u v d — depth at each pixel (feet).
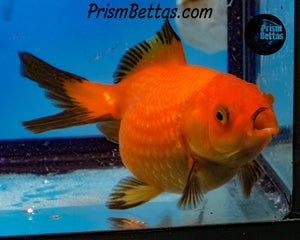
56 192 3.46
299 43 2.86
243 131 2.14
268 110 2.12
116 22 3.76
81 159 4.09
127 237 2.75
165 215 2.92
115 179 3.67
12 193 3.49
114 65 3.83
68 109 2.97
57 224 2.85
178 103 2.42
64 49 3.87
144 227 2.77
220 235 2.80
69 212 3.08
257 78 3.88
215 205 3.05
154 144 2.56
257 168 2.76
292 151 2.93
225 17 3.96
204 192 2.60
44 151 4.13
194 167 2.45
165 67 2.68
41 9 3.86
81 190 3.46
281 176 3.16
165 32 2.69
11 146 4.27
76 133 4.19
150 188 3.00
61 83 2.98
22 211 3.11
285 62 3.10
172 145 2.48
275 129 2.07
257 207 3.00
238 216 2.90
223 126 2.18
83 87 2.94
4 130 4.30
